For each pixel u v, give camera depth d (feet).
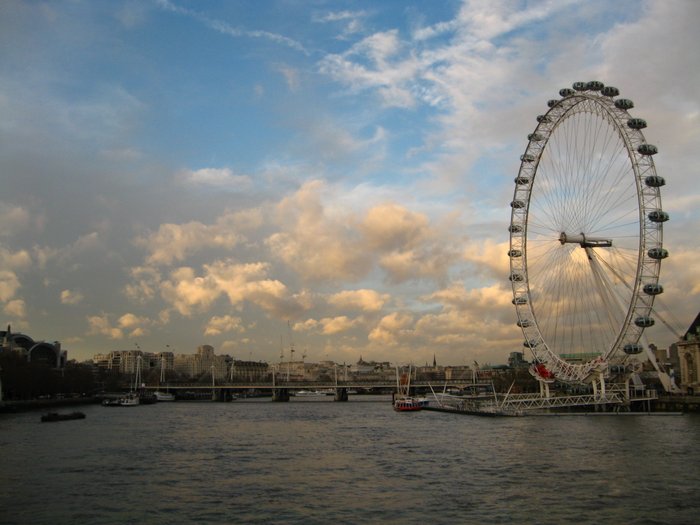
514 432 508.53
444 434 511.81
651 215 571.28
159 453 405.39
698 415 644.27
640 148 575.79
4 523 231.50
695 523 222.28
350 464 354.33
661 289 565.12
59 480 308.60
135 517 238.48
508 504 250.57
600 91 616.80
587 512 236.63
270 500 263.90
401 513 239.91
